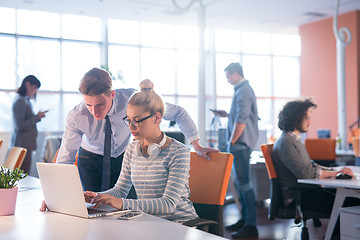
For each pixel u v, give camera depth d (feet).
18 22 30.50
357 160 19.22
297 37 38.81
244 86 14.34
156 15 30.66
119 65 33.86
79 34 32.45
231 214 16.88
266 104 38.73
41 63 31.37
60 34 31.81
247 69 38.50
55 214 5.66
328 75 32.86
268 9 29.86
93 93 7.21
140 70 34.63
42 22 31.27
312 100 11.44
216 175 6.86
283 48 39.50
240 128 14.17
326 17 32.58
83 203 5.33
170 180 6.18
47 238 4.42
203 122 19.81
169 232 4.61
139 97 6.07
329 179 10.37
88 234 4.54
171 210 5.98
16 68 30.58
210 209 6.79
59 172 5.47
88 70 7.47
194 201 6.93
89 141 8.81
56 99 31.81
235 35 37.99
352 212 9.41
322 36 33.32
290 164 10.84
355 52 30.99
